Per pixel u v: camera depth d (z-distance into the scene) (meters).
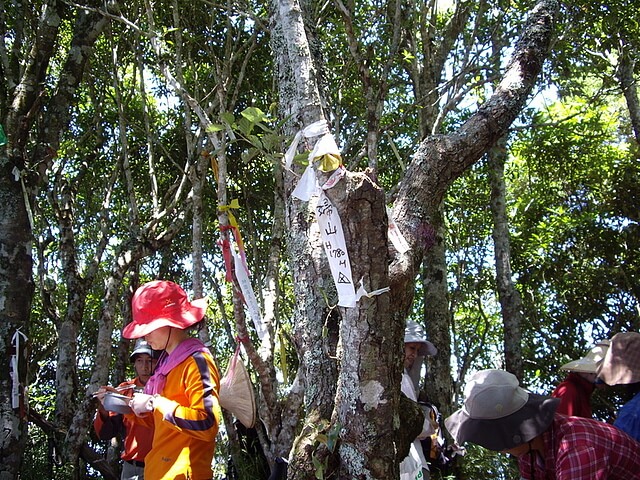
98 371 6.88
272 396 4.80
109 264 10.82
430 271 7.52
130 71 10.71
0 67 6.85
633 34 8.64
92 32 7.15
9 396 5.45
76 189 8.80
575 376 4.58
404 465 4.30
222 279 10.31
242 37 8.84
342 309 2.86
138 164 9.87
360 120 6.92
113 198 10.12
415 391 5.16
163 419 3.41
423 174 3.31
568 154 10.76
